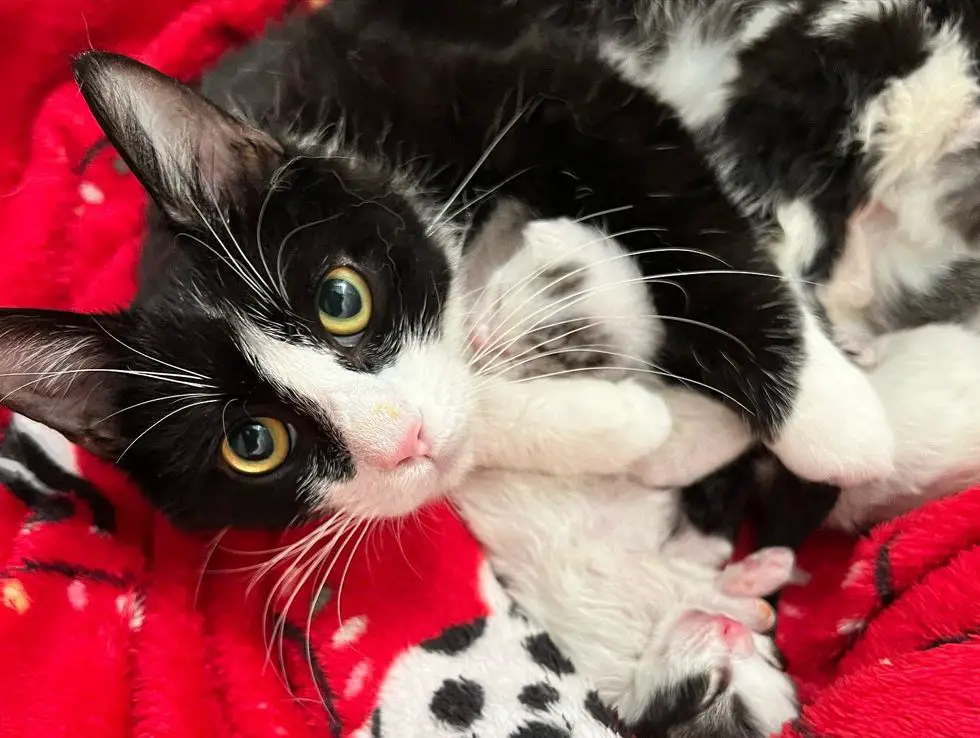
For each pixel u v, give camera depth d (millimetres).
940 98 227
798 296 216
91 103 162
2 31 290
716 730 214
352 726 210
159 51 285
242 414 183
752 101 224
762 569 231
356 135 205
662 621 231
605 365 221
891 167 234
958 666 181
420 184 209
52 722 189
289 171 186
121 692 203
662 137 209
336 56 214
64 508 221
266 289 178
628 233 208
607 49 228
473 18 226
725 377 209
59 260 280
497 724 206
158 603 217
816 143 225
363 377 182
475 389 206
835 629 223
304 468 188
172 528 223
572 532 237
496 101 206
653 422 215
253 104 208
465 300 213
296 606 222
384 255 189
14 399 182
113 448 194
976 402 219
